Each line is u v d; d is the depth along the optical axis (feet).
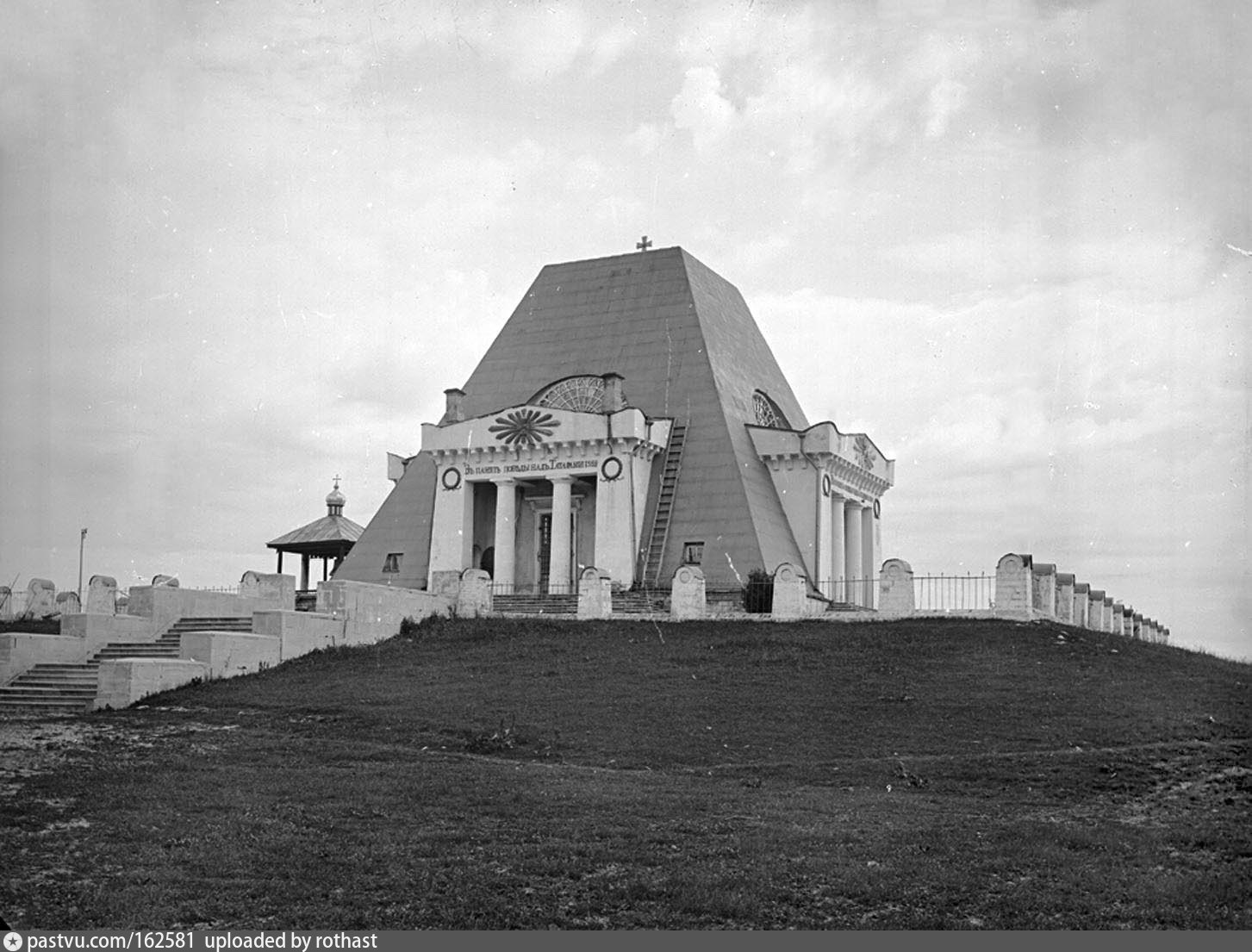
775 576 117.60
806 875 43.86
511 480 162.61
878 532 192.95
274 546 193.16
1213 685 87.25
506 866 44.65
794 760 68.74
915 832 50.39
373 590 113.91
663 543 155.33
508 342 181.57
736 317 189.37
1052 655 93.97
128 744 71.56
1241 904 41.39
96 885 42.16
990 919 39.68
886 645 98.68
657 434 159.63
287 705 85.61
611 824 51.29
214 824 50.60
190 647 95.71
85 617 103.76
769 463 165.07
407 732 76.23
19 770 62.39
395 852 46.29
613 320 176.65
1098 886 43.06
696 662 96.53
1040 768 64.95
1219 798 59.57
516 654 102.32
